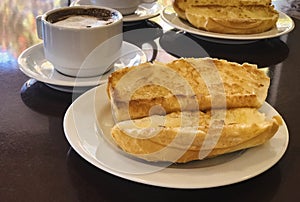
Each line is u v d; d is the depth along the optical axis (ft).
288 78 1.12
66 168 0.73
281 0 1.85
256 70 0.91
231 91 0.83
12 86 1.00
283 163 0.77
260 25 1.31
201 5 1.40
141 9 1.55
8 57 1.14
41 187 0.69
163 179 0.65
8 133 0.82
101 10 1.09
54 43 0.98
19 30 1.33
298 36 1.43
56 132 0.83
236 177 0.67
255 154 0.73
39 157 0.76
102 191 0.69
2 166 0.73
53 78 1.00
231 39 1.28
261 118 0.77
